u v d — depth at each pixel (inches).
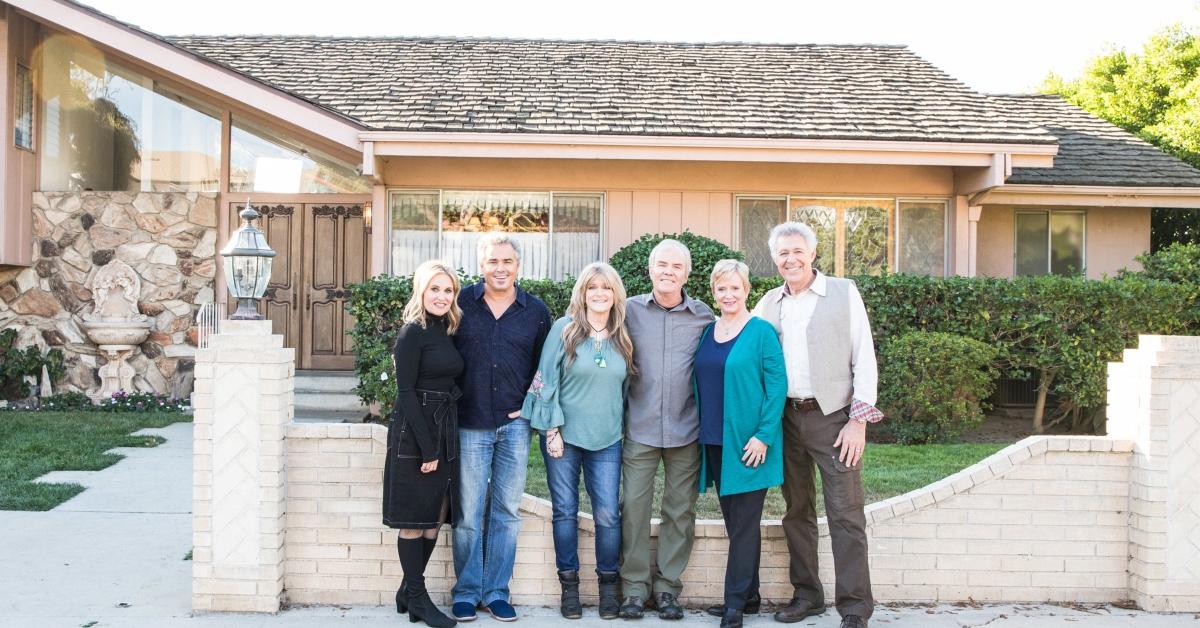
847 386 159.9
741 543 158.9
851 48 543.5
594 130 384.8
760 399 157.2
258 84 377.1
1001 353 347.3
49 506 235.8
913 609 168.4
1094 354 343.3
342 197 434.6
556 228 422.9
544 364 163.5
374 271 409.7
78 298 418.0
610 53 516.7
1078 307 346.9
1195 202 428.1
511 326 164.6
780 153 389.1
